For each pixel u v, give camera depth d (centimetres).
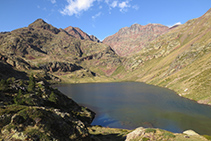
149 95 11125
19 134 1670
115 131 3991
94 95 13038
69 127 2348
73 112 5528
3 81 4150
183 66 16112
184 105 7219
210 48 14162
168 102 8212
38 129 1836
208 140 2186
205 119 5166
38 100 4472
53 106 4912
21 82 5441
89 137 2492
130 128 4841
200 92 8088
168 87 13488
